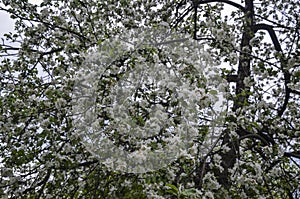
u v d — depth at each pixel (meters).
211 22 6.60
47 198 5.06
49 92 5.10
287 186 5.50
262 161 6.00
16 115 5.23
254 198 4.81
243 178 4.76
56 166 4.84
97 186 4.80
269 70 5.90
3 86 6.12
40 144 5.06
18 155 5.03
